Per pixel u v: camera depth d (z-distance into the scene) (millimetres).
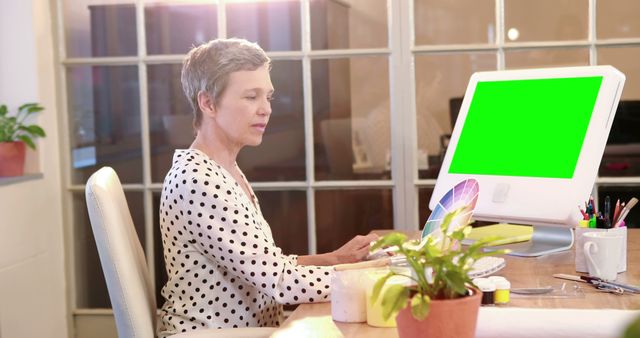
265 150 3289
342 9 3205
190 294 1786
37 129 3189
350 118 3236
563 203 1921
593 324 1138
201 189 1735
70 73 3342
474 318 1096
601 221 1796
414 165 3219
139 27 3301
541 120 2047
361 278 1460
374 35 3197
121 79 3326
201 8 3268
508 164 2076
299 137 3266
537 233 2137
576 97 1994
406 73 3188
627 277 1717
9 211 3010
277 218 3305
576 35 3113
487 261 1809
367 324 1444
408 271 1460
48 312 3268
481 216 2094
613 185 3141
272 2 3232
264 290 1710
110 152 3352
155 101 3320
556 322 1147
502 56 3148
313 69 3236
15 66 3227
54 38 3326
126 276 1686
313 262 1946
